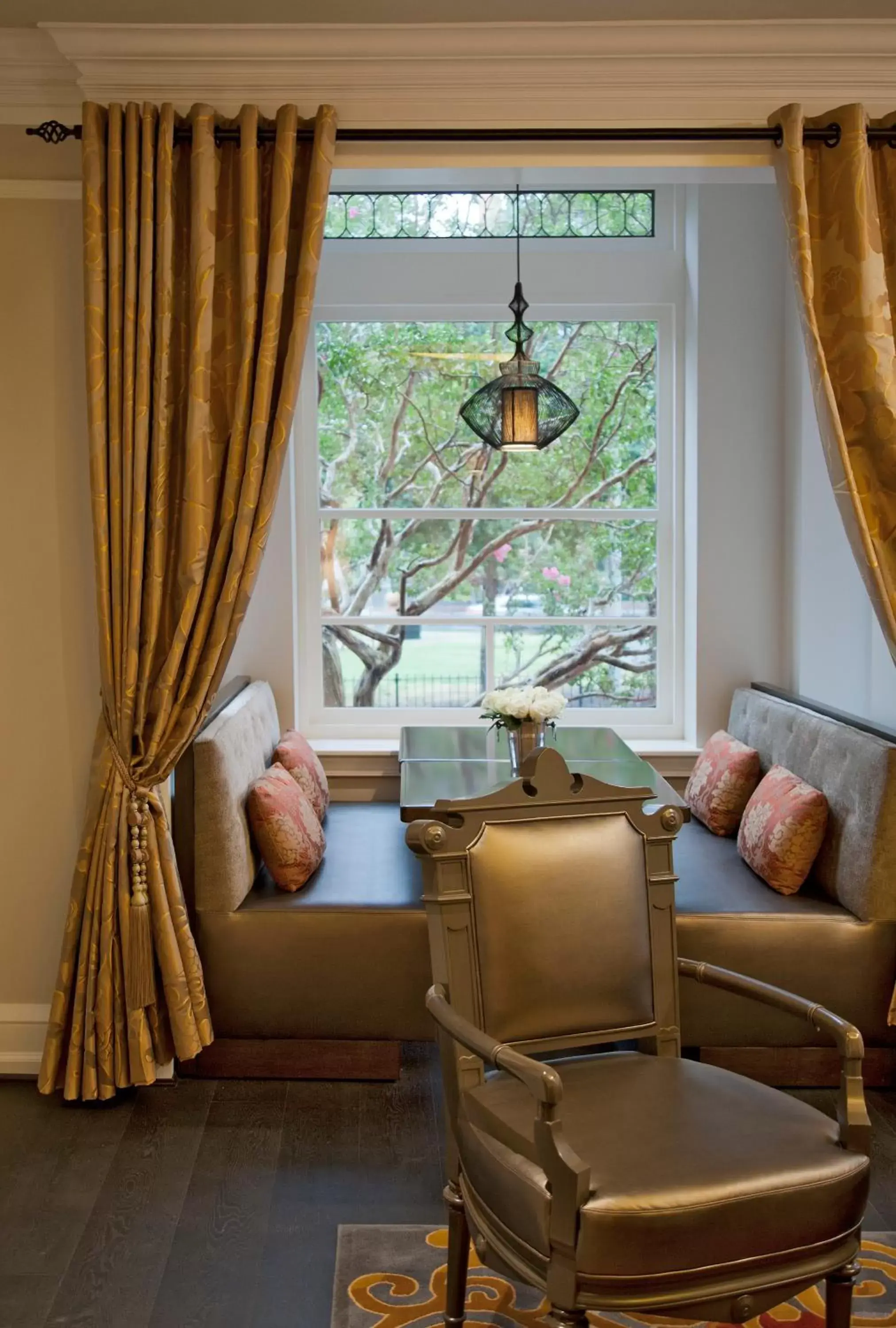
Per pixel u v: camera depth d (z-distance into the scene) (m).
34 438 3.35
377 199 4.84
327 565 5.03
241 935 3.29
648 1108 2.09
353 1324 2.27
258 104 3.16
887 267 3.14
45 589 3.38
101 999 3.11
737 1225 1.82
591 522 5.00
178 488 3.10
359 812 4.54
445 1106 2.24
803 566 4.45
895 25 3.04
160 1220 2.64
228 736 3.45
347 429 4.98
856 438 3.10
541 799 2.36
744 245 4.61
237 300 3.06
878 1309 2.32
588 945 2.32
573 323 4.93
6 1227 2.61
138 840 3.10
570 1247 1.77
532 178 3.68
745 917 3.29
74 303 3.32
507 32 3.06
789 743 3.88
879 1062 3.30
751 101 3.19
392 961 3.30
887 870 3.23
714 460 4.66
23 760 3.43
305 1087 3.32
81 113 3.27
